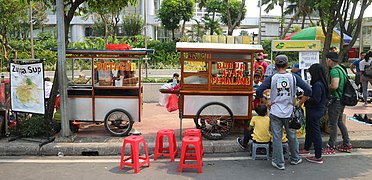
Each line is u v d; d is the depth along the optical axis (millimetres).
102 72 7109
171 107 7402
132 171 5430
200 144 5562
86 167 5641
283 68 5469
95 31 33062
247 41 8570
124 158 6082
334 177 5145
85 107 7129
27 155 6340
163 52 27672
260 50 6711
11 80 6945
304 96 5445
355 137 6938
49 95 7910
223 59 6781
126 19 31484
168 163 5840
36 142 6578
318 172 5359
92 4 8102
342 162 5863
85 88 7094
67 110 6805
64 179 5074
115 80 7121
